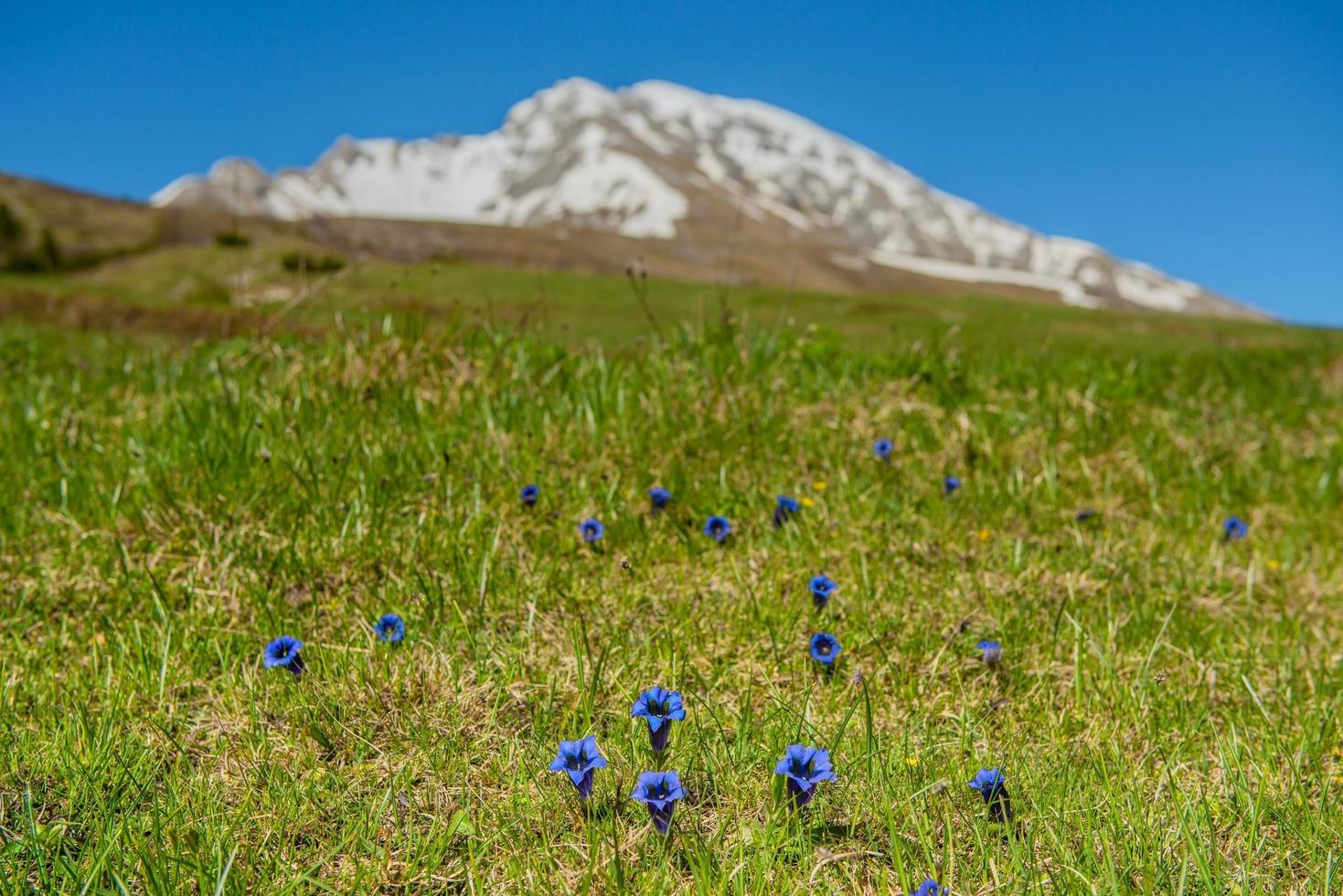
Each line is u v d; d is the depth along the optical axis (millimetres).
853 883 2682
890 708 3736
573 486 5375
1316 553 5676
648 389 6648
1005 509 5621
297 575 4480
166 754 3303
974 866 2752
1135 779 3254
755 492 5453
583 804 2934
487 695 3637
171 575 4516
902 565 4879
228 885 2588
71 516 4977
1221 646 4332
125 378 7598
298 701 3574
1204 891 2619
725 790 3082
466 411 6125
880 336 9250
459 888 2709
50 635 4023
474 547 4723
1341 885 2717
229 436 5660
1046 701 3879
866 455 6074
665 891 2617
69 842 2773
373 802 3037
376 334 6883
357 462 5363
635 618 4258
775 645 3996
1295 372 11359
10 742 3252
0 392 7070
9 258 56312
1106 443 6723
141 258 55000
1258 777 3293
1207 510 6113
